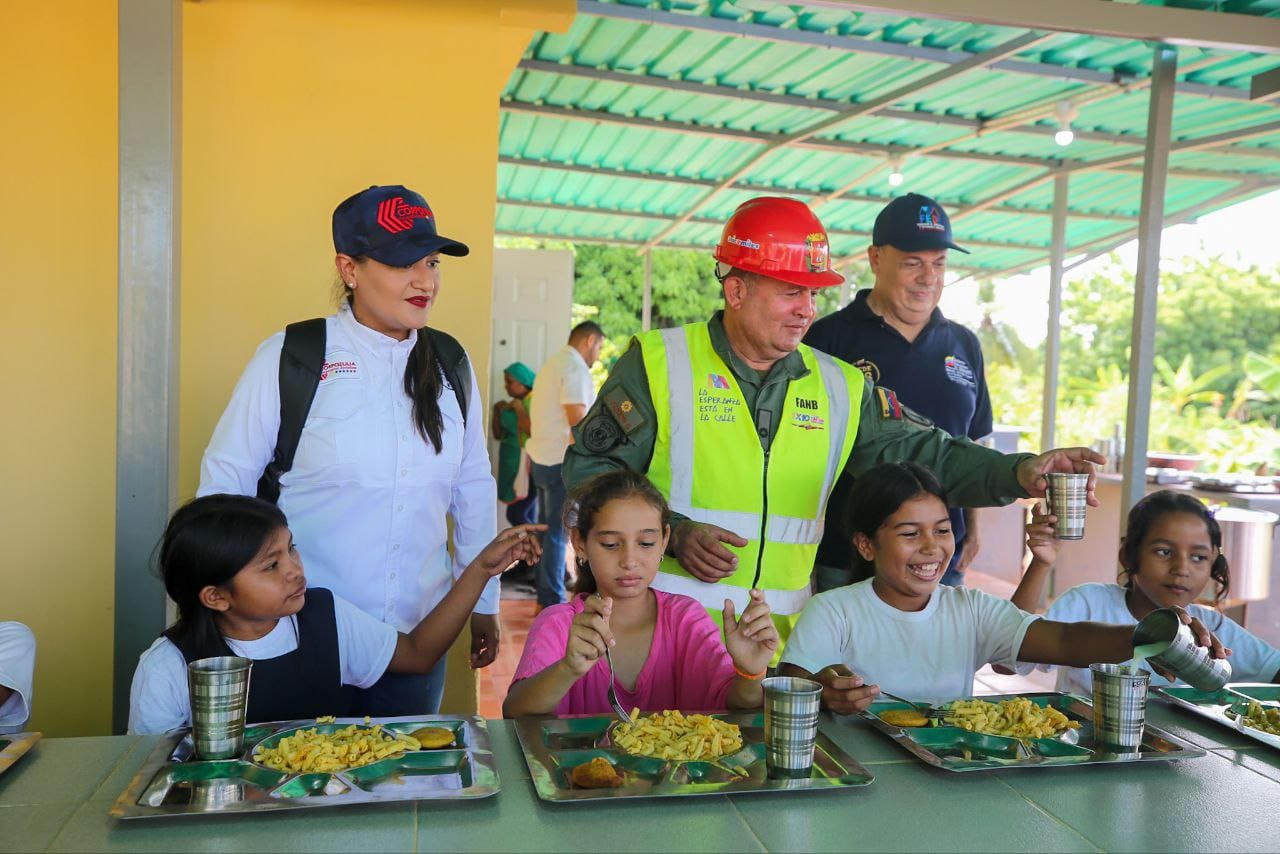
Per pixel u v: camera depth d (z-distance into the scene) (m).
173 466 2.36
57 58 3.09
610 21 4.09
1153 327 3.35
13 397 3.12
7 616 3.15
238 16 3.18
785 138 5.61
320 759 1.39
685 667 1.97
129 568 2.31
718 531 2.08
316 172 3.25
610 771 1.39
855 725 1.72
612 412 2.27
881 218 3.06
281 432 2.08
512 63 3.56
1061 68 4.43
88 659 3.21
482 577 2.03
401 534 2.16
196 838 1.21
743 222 2.14
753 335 2.21
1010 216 7.50
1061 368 21.28
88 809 1.30
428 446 2.15
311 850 1.19
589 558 1.95
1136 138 5.57
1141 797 1.43
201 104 3.17
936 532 2.02
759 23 4.08
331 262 3.28
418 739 1.51
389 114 3.29
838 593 2.11
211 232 3.20
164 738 1.51
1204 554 2.39
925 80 4.43
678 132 5.57
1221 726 1.78
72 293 3.14
